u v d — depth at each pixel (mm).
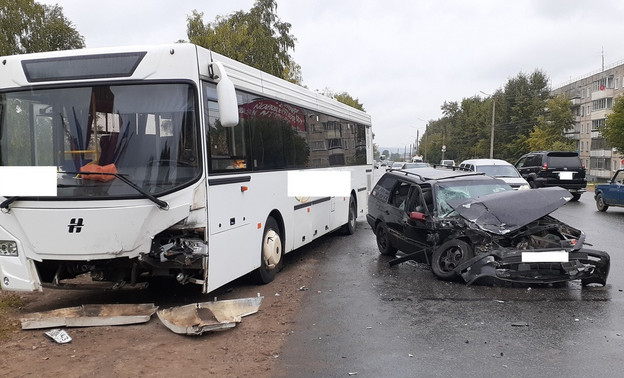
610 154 75375
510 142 82188
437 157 135750
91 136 6016
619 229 14141
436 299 7195
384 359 5070
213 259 6309
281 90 8883
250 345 5488
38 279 6180
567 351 5211
